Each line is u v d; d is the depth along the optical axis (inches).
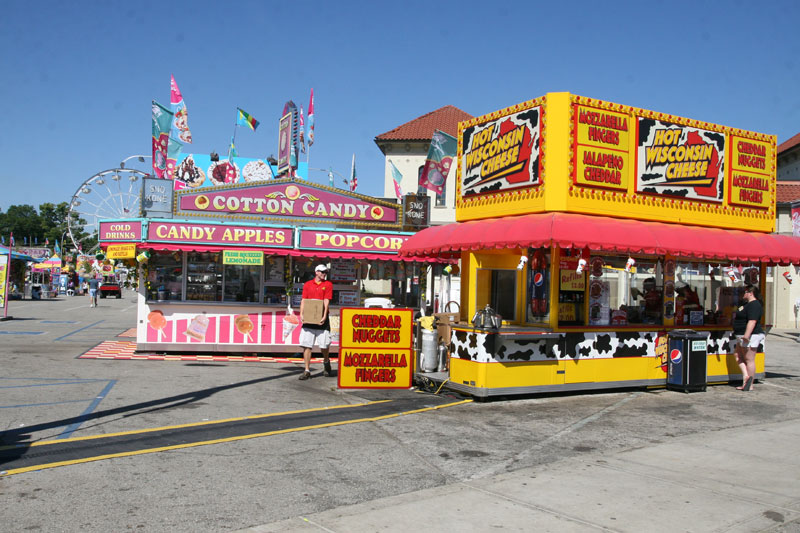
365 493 213.9
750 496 215.3
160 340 575.8
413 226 621.0
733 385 473.4
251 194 595.5
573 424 326.3
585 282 410.9
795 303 1222.9
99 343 662.5
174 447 264.2
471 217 458.6
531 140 404.5
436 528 183.9
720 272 477.1
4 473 225.5
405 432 302.2
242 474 231.1
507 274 440.1
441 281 940.6
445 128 1408.7
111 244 564.7
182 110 721.0
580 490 219.6
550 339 397.1
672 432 311.1
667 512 199.2
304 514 193.3
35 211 6127.0
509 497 211.6
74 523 181.6
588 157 397.1
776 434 307.6
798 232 912.3
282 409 347.6
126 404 346.9
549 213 388.5
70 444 264.5
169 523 183.8
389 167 1403.8
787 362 683.4
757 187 486.9
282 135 711.1
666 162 434.3
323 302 466.9
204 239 566.9
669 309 446.0
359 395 399.2
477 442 285.9
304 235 582.9
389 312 423.8
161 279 582.2
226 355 591.8
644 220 423.5
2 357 525.7
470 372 387.2
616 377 420.2
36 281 2249.0
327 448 269.7
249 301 594.6
